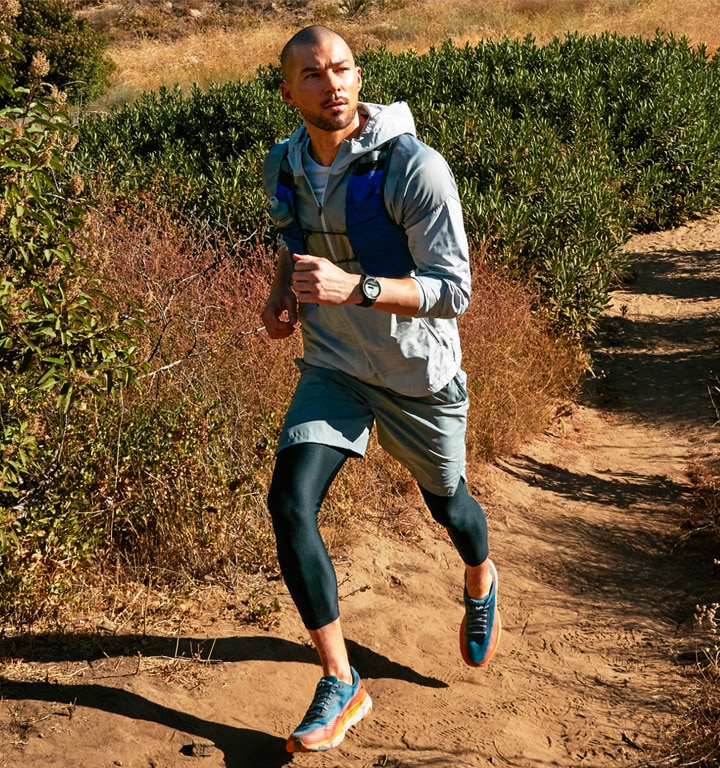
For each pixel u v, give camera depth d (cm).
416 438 283
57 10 1653
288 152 266
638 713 311
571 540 453
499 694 320
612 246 770
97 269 338
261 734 281
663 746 291
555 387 642
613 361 744
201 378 450
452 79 1156
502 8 2494
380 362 270
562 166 845
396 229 259
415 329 267
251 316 519
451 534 307
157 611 334
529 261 722
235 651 316
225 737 276
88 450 354
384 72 1192
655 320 823
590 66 1193
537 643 358
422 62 1226
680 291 887
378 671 325
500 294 630
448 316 254
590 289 719
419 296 243
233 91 1034
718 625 366
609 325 812
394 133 254
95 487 351
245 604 347
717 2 2314
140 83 1984
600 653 352
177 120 1008
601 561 434
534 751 288
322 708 259
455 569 410
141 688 288
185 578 352
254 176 820
